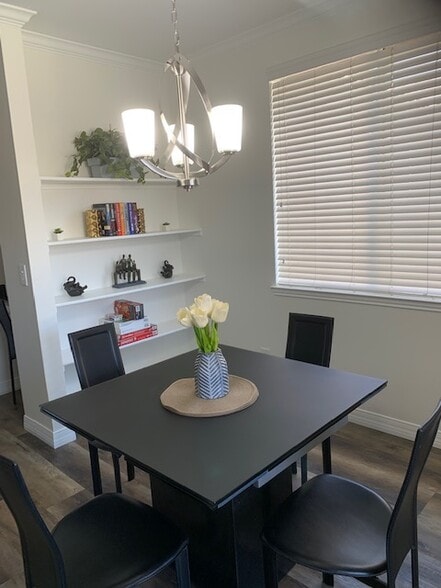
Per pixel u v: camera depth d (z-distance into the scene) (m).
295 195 3.25
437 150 2.56
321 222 3.15
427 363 2.77
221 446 1.48
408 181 2.71
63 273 3.41
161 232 3.73
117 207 3.46
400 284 2.85
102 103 3.50
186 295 4.27
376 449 2.80
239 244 3.67
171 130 1.85
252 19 2.97
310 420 1.63
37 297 2.89
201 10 2.79
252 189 3.48
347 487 1.68
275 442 1.49
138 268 3.90
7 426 3.39
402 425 2.93
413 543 1.49
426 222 2.68
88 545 1.46
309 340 2.46
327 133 3.00
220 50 3.43
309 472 2.58
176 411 1.75
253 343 3.74
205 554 1.80
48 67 3.17
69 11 2.71
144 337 3.65
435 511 2.21
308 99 3.05
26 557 1.40
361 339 3.05
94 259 3.59
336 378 2.03
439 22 2.41
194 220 4.01
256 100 3.31
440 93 2.50
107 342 2.46
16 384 4.17
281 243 3.41
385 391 2.98
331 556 1.36
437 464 2.59
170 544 1.45
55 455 2.95
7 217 2.94
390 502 2.28
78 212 3.44
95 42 3.23
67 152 3.33
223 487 1.26
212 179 3.76
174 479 1.31
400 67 2.62
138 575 1.34
